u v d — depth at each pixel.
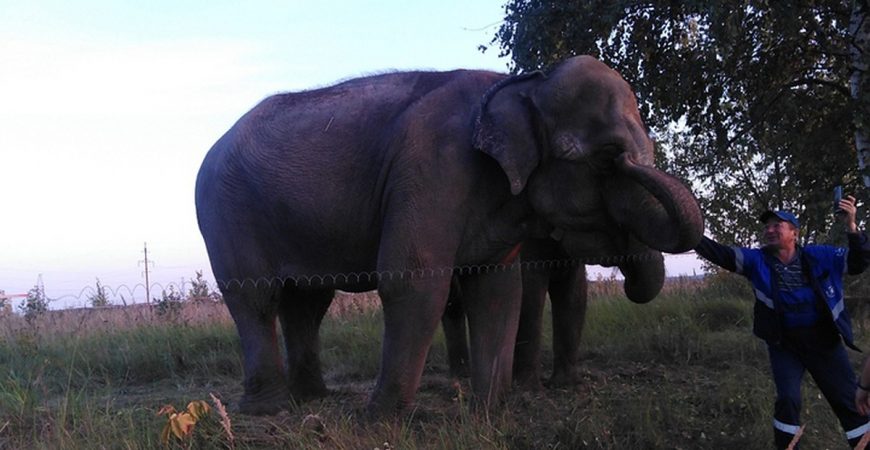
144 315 13.26
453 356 8.92
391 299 6.35
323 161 6.98
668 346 9.47
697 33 10.02
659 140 13.02
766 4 9.43
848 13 10.34
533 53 10.66
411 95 6.91
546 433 6.06
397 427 5.95
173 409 5.44
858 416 5.24
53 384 8.70
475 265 6.63
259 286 7.35
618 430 6.04
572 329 8.05
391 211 6.47
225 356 10.02
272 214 7.24
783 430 5.32
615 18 10.02
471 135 6.44
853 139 10.95
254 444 5.98
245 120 7.62
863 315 11.31
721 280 14.89
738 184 14.27
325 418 6.38
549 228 6.69
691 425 6.26
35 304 14.19
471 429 5.78
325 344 10.55
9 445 6.01
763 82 10.87
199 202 7.82
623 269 6.70
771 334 5.34
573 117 6.18
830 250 5.29
